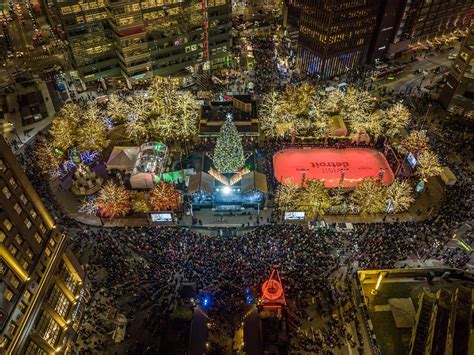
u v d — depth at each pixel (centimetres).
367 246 6656
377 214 7500
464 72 9969
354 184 8381
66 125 8531
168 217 7188
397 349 5356
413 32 13138
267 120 9206
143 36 10450
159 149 8725
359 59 12588
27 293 4775
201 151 9169
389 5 11712
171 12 10431
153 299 5900
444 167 8262
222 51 12275
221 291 5941
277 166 8869
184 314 5431
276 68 12444
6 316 4375
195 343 5172
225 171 7869
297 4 13312
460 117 10494
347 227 7112
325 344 5394
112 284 6128
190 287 5822
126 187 8231
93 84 11656
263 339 5222
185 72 11838
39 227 5169
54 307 5294
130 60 10694
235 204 7631
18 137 9531
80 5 9650
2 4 15550
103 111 9931
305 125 9344
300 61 12675
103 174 8606
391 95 11412
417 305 5800
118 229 7150
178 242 6731
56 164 8056
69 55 11338
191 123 9425
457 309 4116
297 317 5694
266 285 5453
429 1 12519
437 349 4191
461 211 7325
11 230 4603
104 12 10069
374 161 9019
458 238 6850
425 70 12788
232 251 6538
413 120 10312
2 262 4434
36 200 5131
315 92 10500
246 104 9500
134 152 8700
